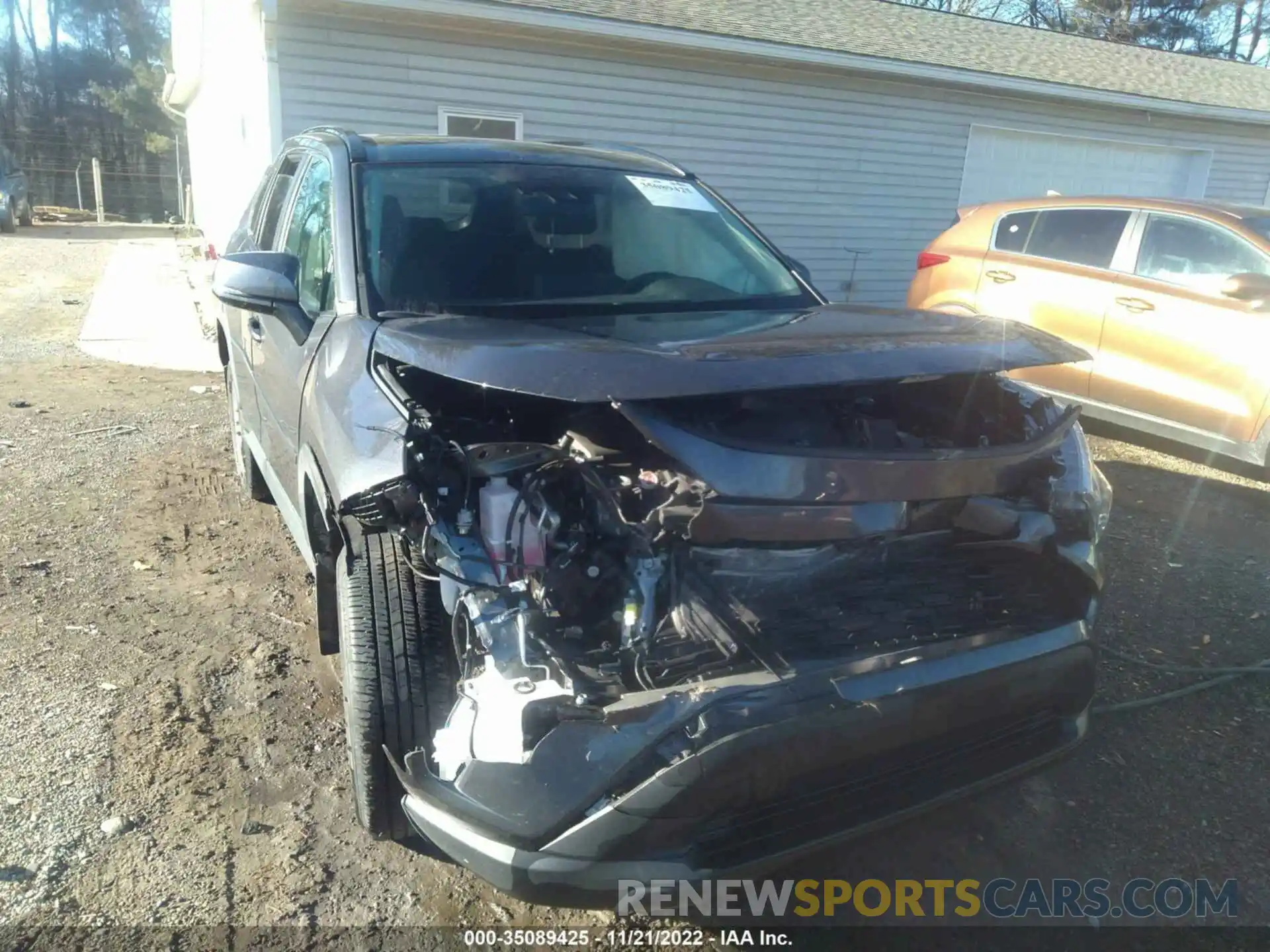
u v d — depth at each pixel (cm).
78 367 877
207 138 1823
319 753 315
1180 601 443
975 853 287
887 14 1468
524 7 934
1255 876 277
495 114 1004
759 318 322
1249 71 1812
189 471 595
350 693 244
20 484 559
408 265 326
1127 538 518
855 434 249
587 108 1048
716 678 212
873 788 231
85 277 1498
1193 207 633
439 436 245
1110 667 384
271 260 328
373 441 247
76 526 499
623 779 201
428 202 349
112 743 314
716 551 229
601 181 388
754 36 1063
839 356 238
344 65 924
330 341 303
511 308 321
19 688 344
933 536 245
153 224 2944
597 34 979
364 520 248
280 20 891
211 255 1221
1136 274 647
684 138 1111
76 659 366
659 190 399
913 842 291
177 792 293
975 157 1319
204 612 409
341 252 327
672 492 224
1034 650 245
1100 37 3541
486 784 209
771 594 233
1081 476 280
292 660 372
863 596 243
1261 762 328
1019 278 713
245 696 346
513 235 348
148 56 4591
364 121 946
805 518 223
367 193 345
